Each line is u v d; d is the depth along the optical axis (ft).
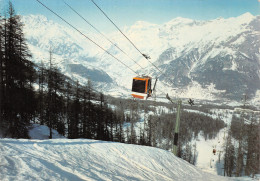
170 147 270.46
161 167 46.16
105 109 136.77
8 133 64.13
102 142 49.08
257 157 155.43
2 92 63.46
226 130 510.17
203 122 508.53
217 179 51.06
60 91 95.76
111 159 38.52
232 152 216.54
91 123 122.93
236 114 530.68
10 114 64.28
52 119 96.78
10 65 64.95
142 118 341.62
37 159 24.13
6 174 17.28
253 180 53.88
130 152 47.55
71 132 118.62
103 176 26.96
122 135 182.19
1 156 21.38
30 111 76.23
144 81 63.72
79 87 112.47
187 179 43.39
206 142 413.59
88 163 31.17
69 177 21.89
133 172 35.58
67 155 31.22
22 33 71.72
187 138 372.99
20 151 25.50
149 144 170.19
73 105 110.01
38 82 98.43
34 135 82.89
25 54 73.87
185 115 507.71
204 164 293.43
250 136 161.68
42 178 19.01
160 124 303.48
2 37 65.57
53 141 38.52
